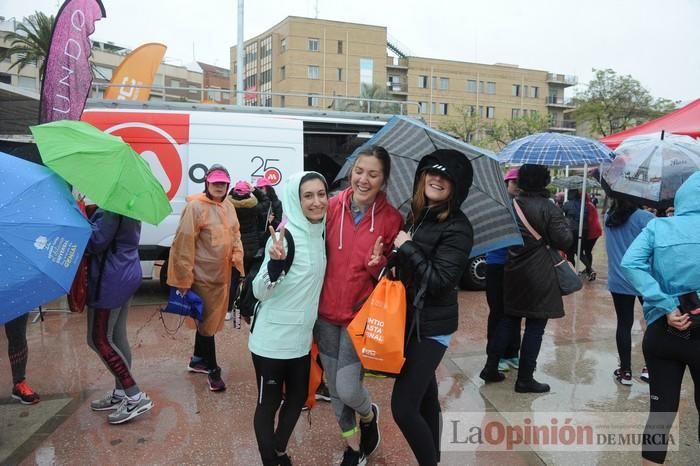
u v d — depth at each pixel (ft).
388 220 9.02
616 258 13.73
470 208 9.71
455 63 205.67
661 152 12.57
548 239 12.97
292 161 23.72
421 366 8.26
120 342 11.73
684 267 8.17
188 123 22.56
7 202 8.32
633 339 18.45
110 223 10.54
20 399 12.63
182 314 13.08
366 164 8.55
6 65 126.11
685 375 15.06
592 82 125.70
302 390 9.08
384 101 32.71
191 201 13.33
